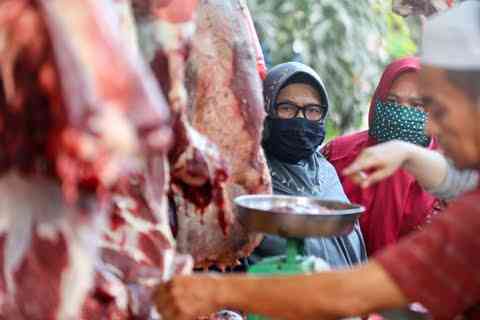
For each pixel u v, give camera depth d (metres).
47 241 3.21
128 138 2.76
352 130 11.72
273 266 4.83
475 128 3.53
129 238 3.99
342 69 11.45
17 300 3.21
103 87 2.78
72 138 2.73
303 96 6.70
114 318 3.82
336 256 6.56
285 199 4.94
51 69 2.83
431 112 3.65
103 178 2.76
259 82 5.09
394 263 3.54
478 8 3.60
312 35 11.36
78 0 2.86
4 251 3.22
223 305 3.88
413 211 7.34
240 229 5.17
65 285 3.20
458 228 3.47
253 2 11.58
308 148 6.73
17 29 2.85
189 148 4.27
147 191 4.01
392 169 4.71
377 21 11.90
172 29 4.02
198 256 5.15
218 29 4.94
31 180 3.19
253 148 5.07
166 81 4.05
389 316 4.47
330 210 4.84
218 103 4.94
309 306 3.69
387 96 7.48
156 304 3.96
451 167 4.84
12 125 3.01
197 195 4.48
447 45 3.57
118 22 3.26
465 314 3.70
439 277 3.48
